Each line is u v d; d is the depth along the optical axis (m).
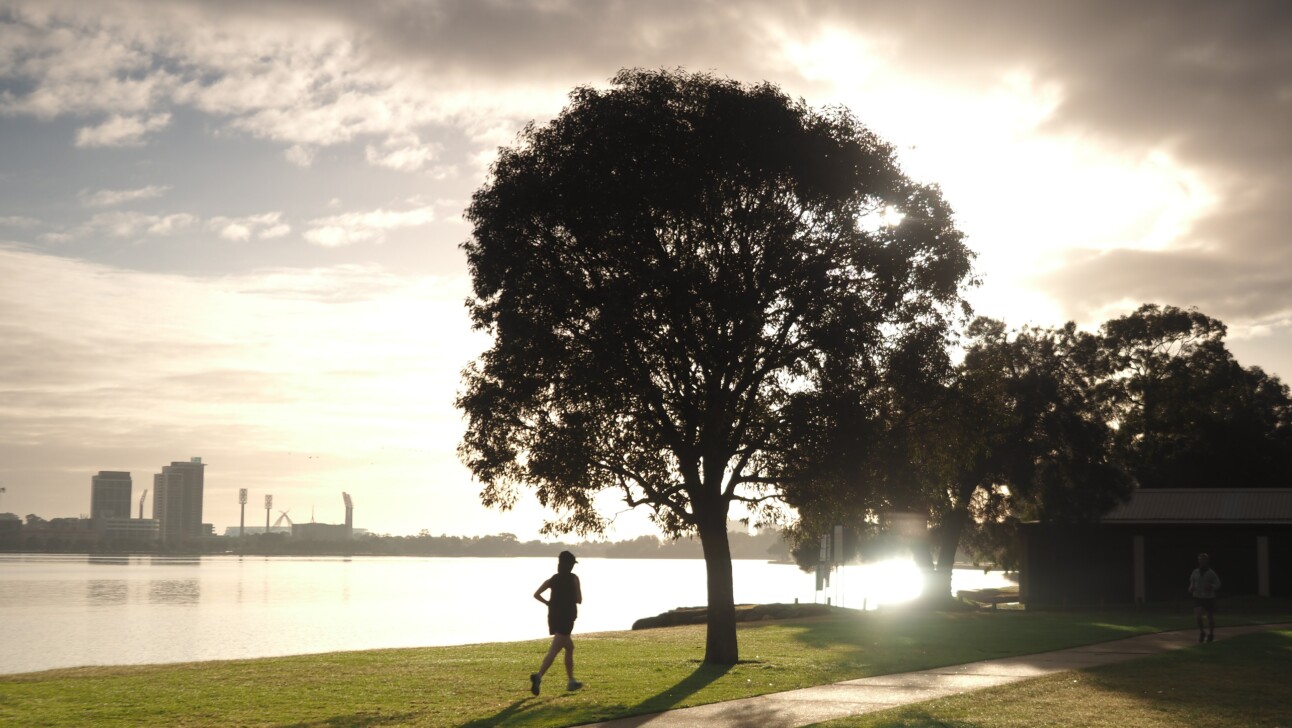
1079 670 20.06
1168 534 55.44
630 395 21.66
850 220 22.50
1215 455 73.31
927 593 52.25
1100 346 57.75
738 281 21.94
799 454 22.25
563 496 23.17
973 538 61.62
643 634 32.69
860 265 22.31
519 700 16.67
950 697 16.11
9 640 44.44
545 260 22.09
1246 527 53.78
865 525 24.70
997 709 14.77
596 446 22.16
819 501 23.23
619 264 21.97
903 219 22.88
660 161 21.58
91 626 53.28
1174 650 24.41
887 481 23.00
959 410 23.81
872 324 22.38
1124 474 54.28
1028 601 57.59
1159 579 55.34
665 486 22.81
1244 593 53.56
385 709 15.81
